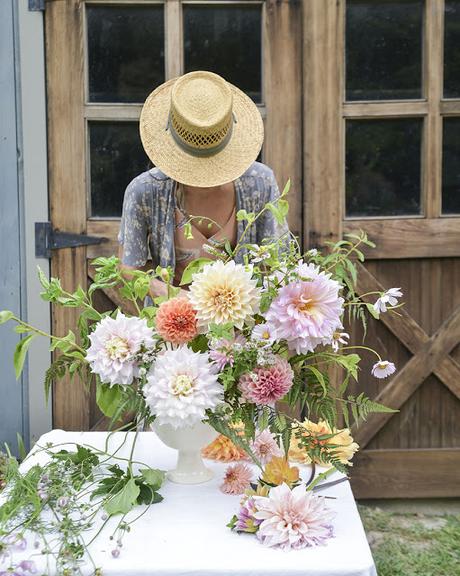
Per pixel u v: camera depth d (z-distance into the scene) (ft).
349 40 10.57
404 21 10.57
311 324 4.63
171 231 7.36
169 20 10.32
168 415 4.59
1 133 10.37
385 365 5.08
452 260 10.80
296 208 10.64
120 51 10.43
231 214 7.38
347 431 5.84
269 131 10.54
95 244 10.52
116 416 4.93
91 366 4.95
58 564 4.35
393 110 10.58
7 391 10.59
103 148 10.57
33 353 10.55
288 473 5.03
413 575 9.39
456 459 10.96
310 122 10.52
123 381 4.85
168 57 10.38
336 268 5.36
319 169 10.57
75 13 10.28
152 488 5.32
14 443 10.64
